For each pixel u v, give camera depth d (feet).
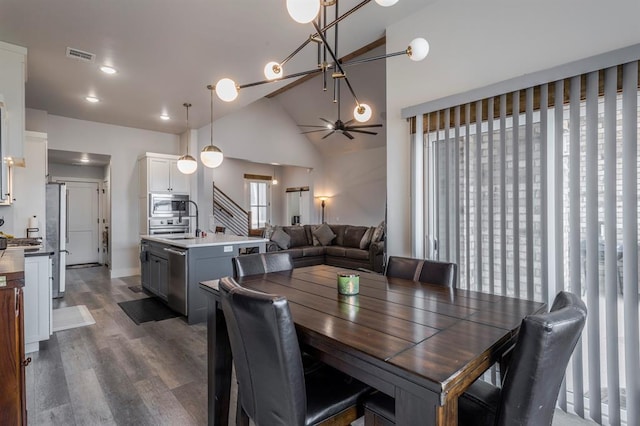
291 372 3.70
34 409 6.68
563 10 6.86
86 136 18.57
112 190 19.56
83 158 20.65
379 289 6.04
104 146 19.22
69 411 6.61
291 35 9.95
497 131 7.65
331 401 4.23
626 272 5.84
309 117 28.30
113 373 8.13
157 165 19.48
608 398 6.08
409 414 3.03
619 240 5.99
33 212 13.82
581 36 6.63
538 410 3.34
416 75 9.45
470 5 8.32
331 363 3.95
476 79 8.21
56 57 11.01
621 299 6.03
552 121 6.84
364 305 5.01
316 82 24.39
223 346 5.89
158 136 21.24
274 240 22.47
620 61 5.84
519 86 7.12
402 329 3.98
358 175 29.84
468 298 5.41
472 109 8.12
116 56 11.03
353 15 9.42
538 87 7.00
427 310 4.75
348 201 30.71
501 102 7.52
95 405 6.82
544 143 6.86
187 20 9.09
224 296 4.27
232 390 7.54
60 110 16.57
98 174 25.07
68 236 24.02
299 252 21.90
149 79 12.89
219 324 5.85
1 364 4.91
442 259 8.63
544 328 3.10
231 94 7.80
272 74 7.75
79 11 8.59
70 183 24.08
